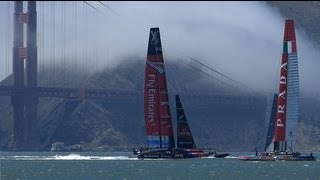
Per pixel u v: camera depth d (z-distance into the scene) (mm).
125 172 190125
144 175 181375
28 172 191875
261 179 171625
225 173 186000
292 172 187875
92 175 181375
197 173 186625
